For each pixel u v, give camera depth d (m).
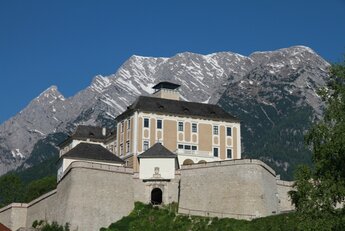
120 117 159.62
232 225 107.06
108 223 114.25
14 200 171.62
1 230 109.06
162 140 152.25
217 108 162.62
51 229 113.44
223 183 115.38
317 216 63.94
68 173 118.00
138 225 111.69
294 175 68.50
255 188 113.38
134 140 150.25
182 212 116.44
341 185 63.88
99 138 179.00
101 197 115.62
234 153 157.25
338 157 65.38
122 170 119.75
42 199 126.38
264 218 106.00
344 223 61.72
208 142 155.62
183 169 120.56
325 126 68.50
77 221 112.12
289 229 98.50
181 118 155.12
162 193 120.31
